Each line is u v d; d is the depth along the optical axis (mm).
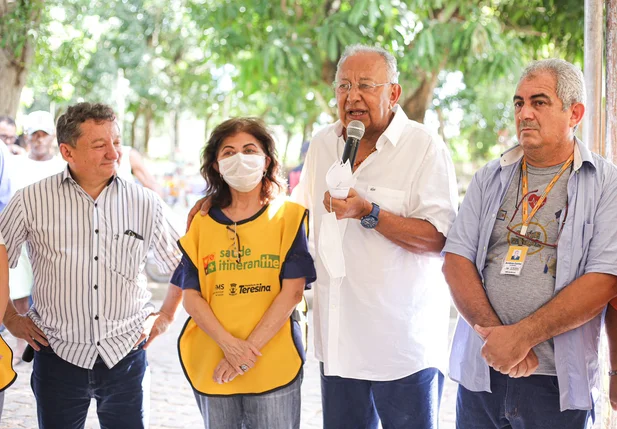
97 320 3102
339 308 3160
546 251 2709
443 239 3090
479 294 2789
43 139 6113
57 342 3113
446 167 3154
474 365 2854
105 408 3223
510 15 8859
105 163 3061
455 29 8109
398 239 3033
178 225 3395
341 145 3285
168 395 5473
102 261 3105
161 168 22469
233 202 3086
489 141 17438
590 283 2605
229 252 3000
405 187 3156
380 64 3104
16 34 7176
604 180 2705
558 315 2586
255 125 3068
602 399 3504
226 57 9234
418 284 3150
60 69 9883
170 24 18797
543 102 2680
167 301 3375
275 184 3100
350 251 3152
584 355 2682
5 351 3064
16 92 7430
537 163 2779
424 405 3156
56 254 3090
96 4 16844
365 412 3246
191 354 3062
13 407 5156
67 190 3111
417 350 3131
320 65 8523
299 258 3020
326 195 2973
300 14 8898
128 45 18828
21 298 5691
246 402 3014
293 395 3018
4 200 5375
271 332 2939
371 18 7512
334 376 3213
